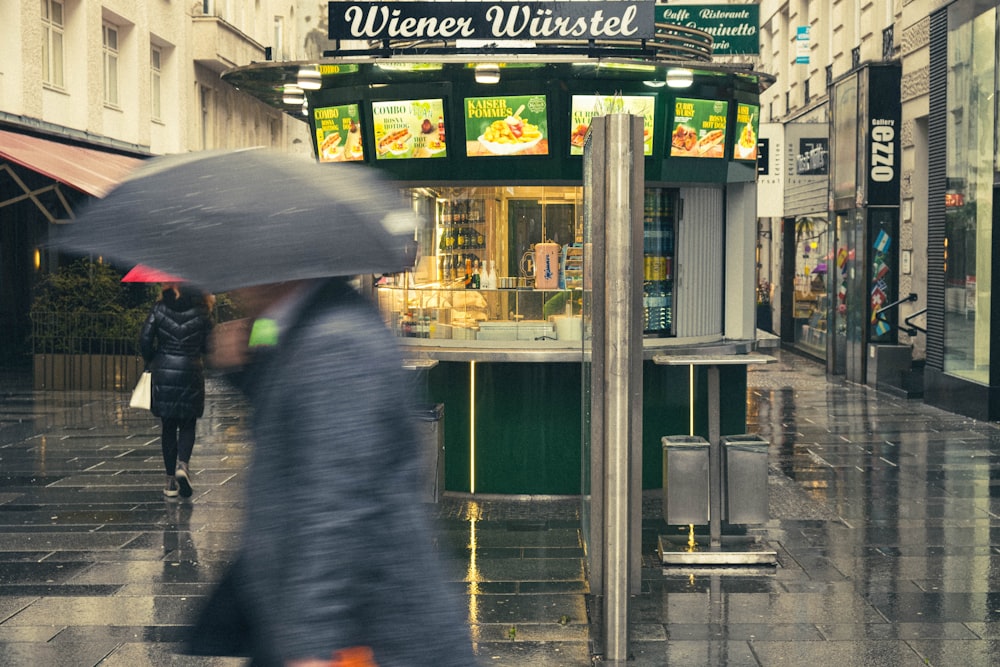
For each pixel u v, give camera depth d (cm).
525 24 887
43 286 1744
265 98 1071
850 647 537
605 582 518
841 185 1942
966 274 1405
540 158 902
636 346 583
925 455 1096
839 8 2214
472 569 680
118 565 686
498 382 904
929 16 1590
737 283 973
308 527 155
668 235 938
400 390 168
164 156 186
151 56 2516
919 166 1716
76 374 1675
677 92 905
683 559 687
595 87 891
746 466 691
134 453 1105
